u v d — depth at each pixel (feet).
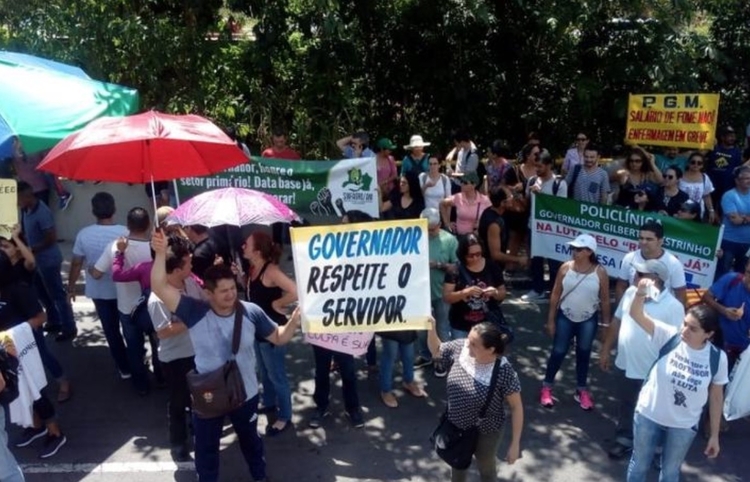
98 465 18.51
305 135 42.47
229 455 19.02
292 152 33.32
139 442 19.57
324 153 42.80
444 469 18.54
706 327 14.71
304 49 42.70
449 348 15.69
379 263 15.39
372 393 22.43
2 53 25.25
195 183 29.19
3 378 15.10
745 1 45.09
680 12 41.78
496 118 46.65
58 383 21.80
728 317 19.66
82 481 17.84
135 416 20.86
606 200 30.66
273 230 25.12
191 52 39.96
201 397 15.53
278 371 19.79
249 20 43.14
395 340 20.90
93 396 21.95
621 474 18.37
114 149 16.87
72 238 35.50
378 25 44.32
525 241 32.55
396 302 15.46
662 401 15.28
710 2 44.75
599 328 26.50
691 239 24.61
